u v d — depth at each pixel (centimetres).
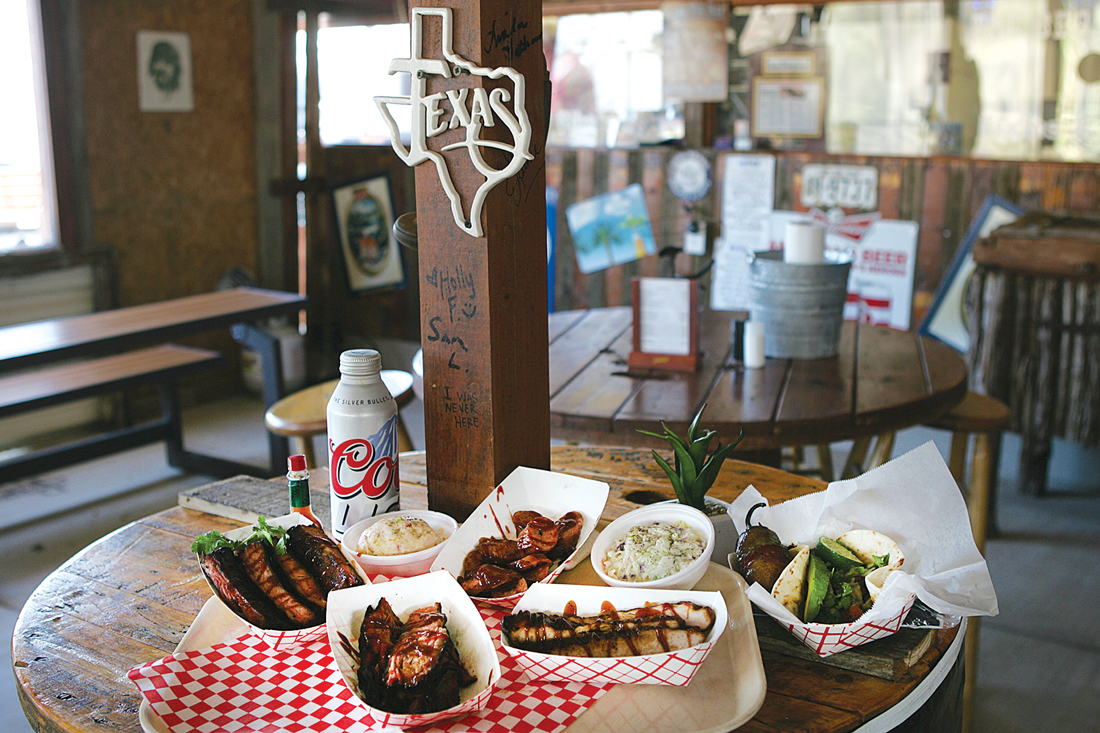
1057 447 421
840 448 459
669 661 99
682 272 490
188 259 546
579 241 516
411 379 291
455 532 131
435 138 135
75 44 470
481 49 128
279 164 584
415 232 146
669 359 265
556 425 227
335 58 586
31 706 110
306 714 102
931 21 450
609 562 124
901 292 439
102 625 127
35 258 462
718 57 394
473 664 106
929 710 112
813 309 270
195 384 562
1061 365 362
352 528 134
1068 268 350
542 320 150
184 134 533
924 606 119
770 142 496
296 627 114
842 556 121
